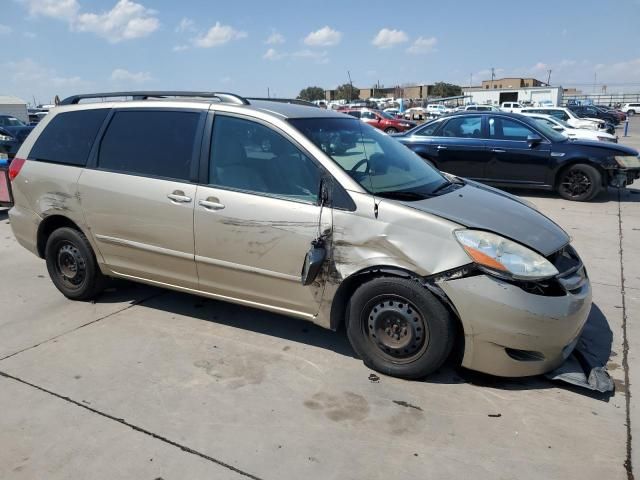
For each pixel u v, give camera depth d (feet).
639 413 9.83
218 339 12.82
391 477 8.22
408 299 10.31
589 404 10.10
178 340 12.77
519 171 31.48
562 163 30.40
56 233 14.70
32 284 16.76
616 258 19.38
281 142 11.60
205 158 12.31
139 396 10.41
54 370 11.41
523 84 370.12
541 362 10.17
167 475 8.27
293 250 11.18
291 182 11.36
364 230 10.51
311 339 12.79
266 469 8.39
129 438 9.15
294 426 9.46
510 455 8.70
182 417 9.73
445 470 8.36
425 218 10.26
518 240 10.23
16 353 12.18
